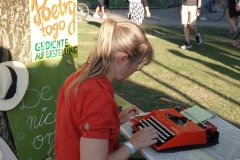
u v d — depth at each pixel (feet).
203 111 8.37
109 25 5.66
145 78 21.71
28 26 8.83
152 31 37.93
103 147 5.37
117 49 5.58
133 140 6.28
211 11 48.39
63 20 9.47
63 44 9.61
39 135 9.36
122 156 6.03
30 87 9.00
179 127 7.20
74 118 5.62
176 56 27.37
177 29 39.81
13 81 8.31
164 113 7.91
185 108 8.52
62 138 5.82
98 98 5.40
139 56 5.75
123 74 5.80
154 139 6.45
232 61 26.53
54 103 9.58
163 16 51.47
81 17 45.73
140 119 7.96
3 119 9.09
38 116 9.27
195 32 31.35
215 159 6.88
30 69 8.96
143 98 18.47
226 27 42.29
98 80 5.55
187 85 20.72
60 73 9.64
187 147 7.07
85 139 5.38
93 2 60.34
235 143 7.51
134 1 32.42
